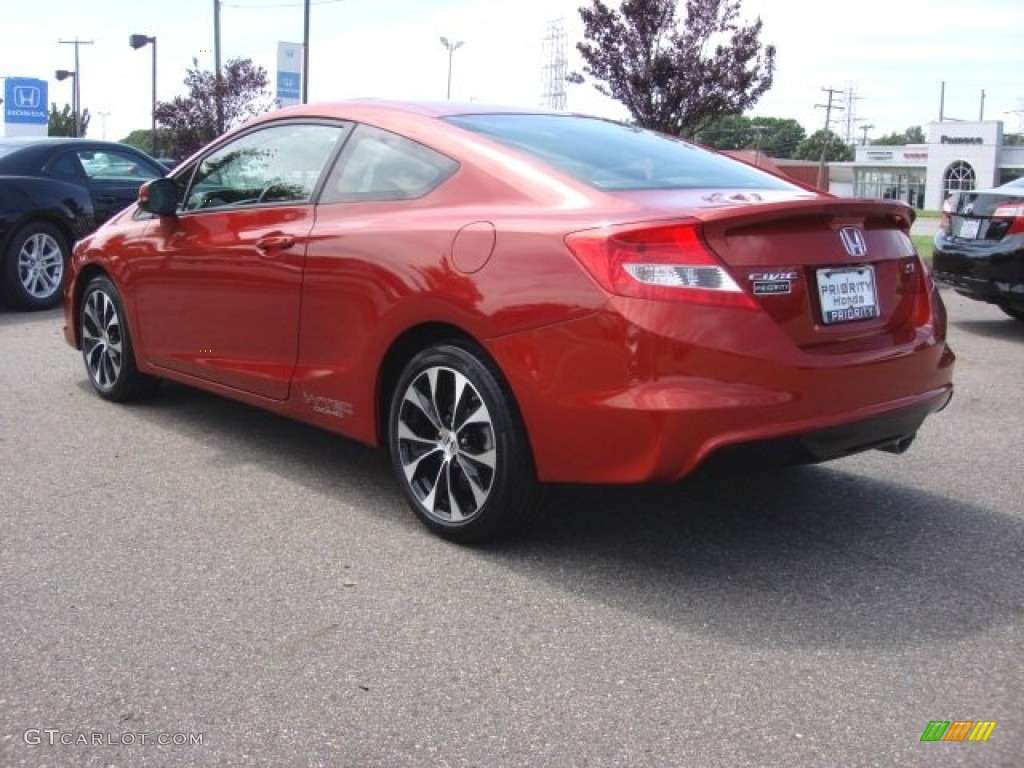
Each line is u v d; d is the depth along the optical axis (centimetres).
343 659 285
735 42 1478
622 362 309
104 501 409
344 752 243
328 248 397
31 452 472
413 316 361
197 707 260
